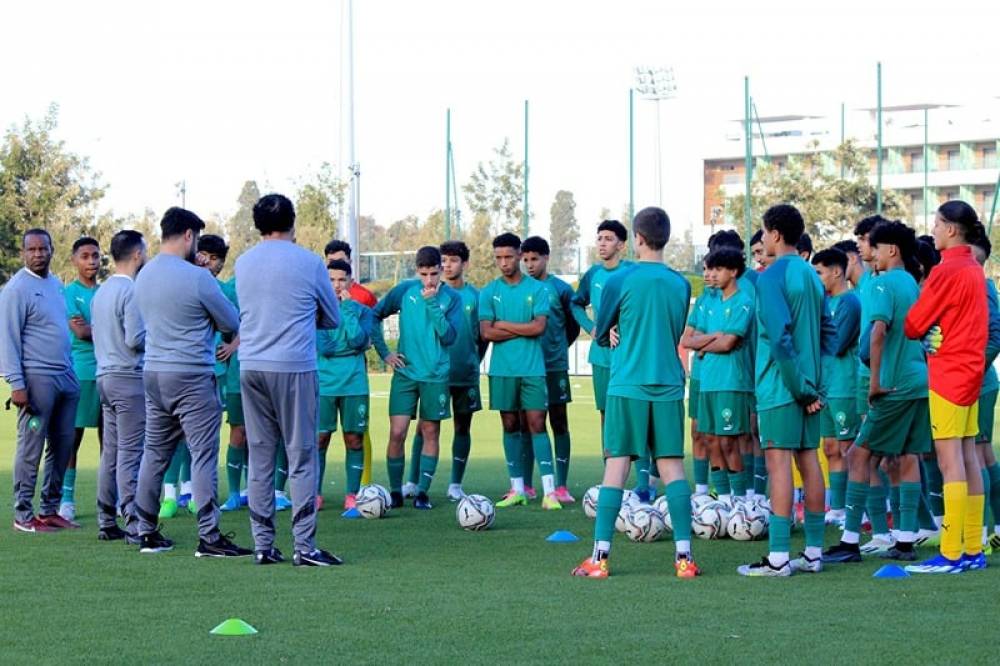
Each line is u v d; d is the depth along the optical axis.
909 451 8.32
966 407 7.81
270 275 8.10
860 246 9.34
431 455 11.41
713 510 9.34
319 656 5.53
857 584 7.42
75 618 6.34
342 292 11.12
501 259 11.66
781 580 7.59
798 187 50.31
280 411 8.11
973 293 7.75
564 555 8.59
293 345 8.09
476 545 9.05
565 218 75.19
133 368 9.16
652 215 7.98
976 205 69.12
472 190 43.94
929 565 7.94
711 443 10.42
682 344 10.32
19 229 41.38
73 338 10.59
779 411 7.70
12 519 10.44
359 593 7.06
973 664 5.39
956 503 7.84
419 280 11.62
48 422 9.77
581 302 12.05
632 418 7.75
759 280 7.73
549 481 11.34
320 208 43.38
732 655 5.54
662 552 8.77
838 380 9.76
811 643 5.78
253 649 5.66
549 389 12.11
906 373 8.23
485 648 5.68
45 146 42.16
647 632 6.01
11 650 5.64
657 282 7.79
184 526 10.08
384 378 36.50
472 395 11.88
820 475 7.91
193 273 8.52
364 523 10.29
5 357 9.54
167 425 8.65
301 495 8.14
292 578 7.60
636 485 12.85
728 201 52.16
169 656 5.53
